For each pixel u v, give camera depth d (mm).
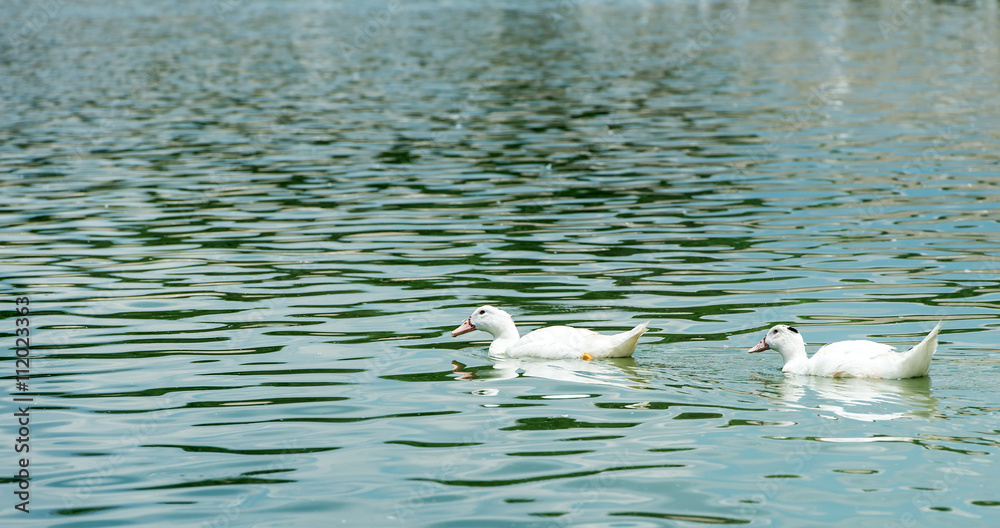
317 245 20109
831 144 30156
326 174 27562
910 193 23750
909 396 11359
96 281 17594
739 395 11625
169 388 12320
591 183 25922
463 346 14016
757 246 19469
